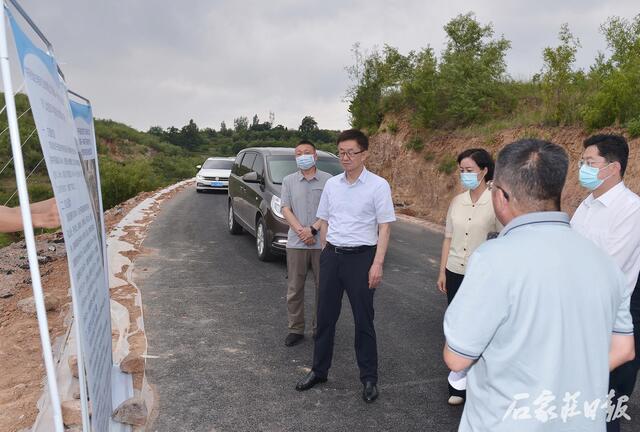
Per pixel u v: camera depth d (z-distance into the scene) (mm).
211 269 7719
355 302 3791
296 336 4918
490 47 18797
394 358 4668
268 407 3713
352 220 3756
